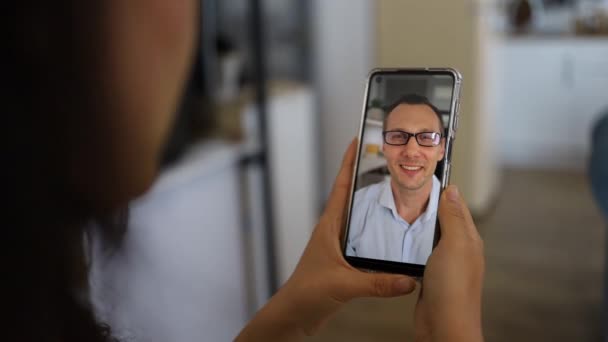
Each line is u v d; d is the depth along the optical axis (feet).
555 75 11.73
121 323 1.10
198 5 1.04
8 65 0.71
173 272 4.46
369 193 1.52
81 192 0.81
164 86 0.82
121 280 1.03
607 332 5.64
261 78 5.57
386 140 1.56
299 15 9.25
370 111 1.60
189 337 4.65
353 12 9.32
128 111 0.79
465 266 1.24
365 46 9.37
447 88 1.57
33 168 0.74
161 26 0.78
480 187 9.61
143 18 0.76
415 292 1.32
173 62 0.82
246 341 1.41
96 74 0.75
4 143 0.72
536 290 7.22
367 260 1.49
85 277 0.90
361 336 6.27
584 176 11.45
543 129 12.13
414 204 1.48
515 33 12.16
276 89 7.20
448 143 1.51
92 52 0.74
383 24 9.21
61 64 0.72
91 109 0.76
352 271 1.36
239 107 5.53
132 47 0.76
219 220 5.28
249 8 5.49
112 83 0.76
